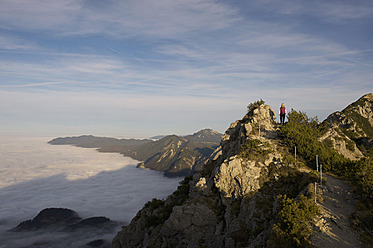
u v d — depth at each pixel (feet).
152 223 165.68
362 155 161.58
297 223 72.54
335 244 66.80
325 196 87.35
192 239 116.16
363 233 68.80
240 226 98.32
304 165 113.50
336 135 152.25
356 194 84.69
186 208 123.34
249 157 122.31
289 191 101.71
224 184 118.83
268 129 154.92
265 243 76.84
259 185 108.88
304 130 143.74
